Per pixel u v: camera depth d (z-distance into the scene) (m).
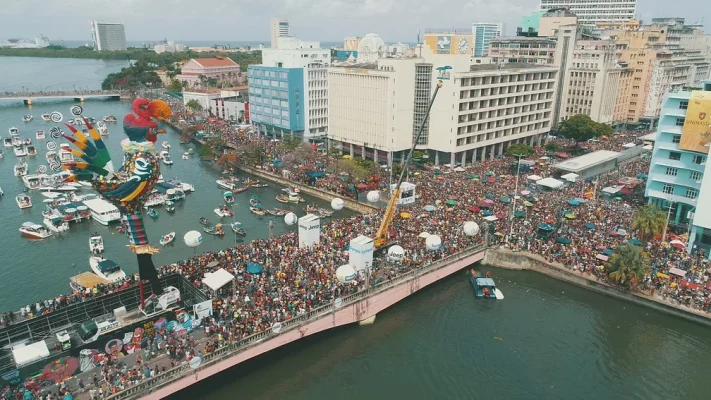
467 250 102.50
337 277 83.62
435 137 171.88
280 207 145.50
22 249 117.00
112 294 77.62
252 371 73.88
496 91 178.25
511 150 173.75
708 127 109.69
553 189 142.50
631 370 75.19
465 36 162.38
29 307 77.25
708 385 72.44
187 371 65.31
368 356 77.88
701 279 90.81
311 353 78.31
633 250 91.50
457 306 91.62
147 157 72.69
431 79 167.75
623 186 143.12
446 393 70.31
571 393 70.25
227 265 90.38
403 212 119.75
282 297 79.75
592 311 90.19
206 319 74.50
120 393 60.22
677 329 85.00
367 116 175.50
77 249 117.31
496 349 79.56
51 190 156.25
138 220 73.81
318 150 196.62
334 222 115.06
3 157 198.38
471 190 139.25
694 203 114.19
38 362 66.25
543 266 101.81
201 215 139.12
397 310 90.19
